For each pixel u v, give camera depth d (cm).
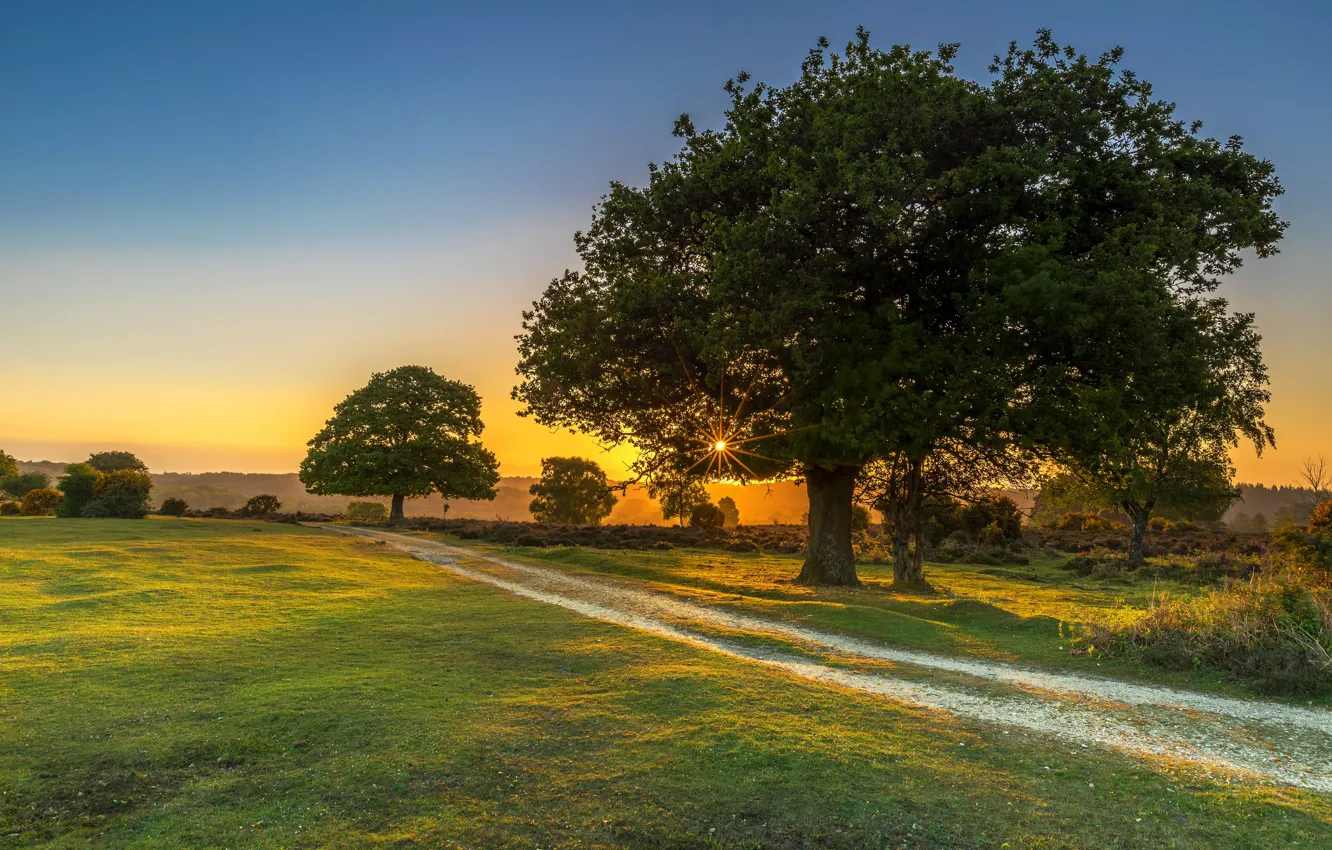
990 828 661
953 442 2455
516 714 939
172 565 2459
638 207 2345
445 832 634
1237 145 2114
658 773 757
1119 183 1950
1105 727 966
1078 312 1727
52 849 596
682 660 1258
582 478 8831
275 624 1558
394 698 995
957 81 2041
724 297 1991
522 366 2680
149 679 1070
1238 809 705
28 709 920
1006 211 1925
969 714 1010
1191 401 1912
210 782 726
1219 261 2067
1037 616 1736
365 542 4169
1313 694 1112
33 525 3834
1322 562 1814
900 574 2695
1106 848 629
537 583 2489
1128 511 3922
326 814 664
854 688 1139
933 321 2242
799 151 1942
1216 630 1317
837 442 2047
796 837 643
